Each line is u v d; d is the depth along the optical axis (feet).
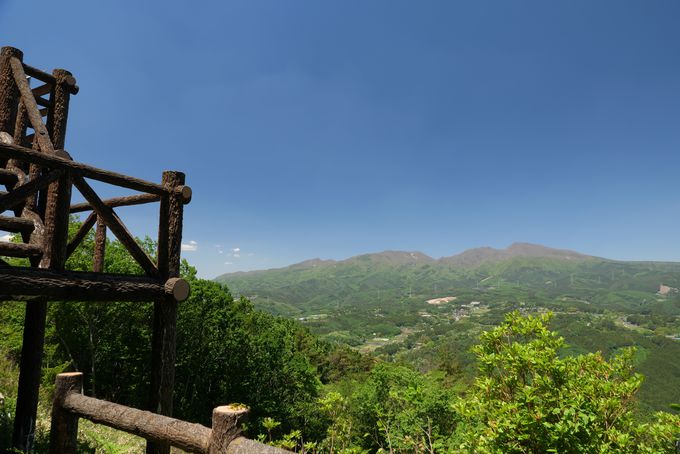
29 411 15.47
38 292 11.60
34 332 15.87
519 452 10.20
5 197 11.50
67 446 10.21
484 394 11.78
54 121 18.08
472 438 11.36
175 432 8.01
